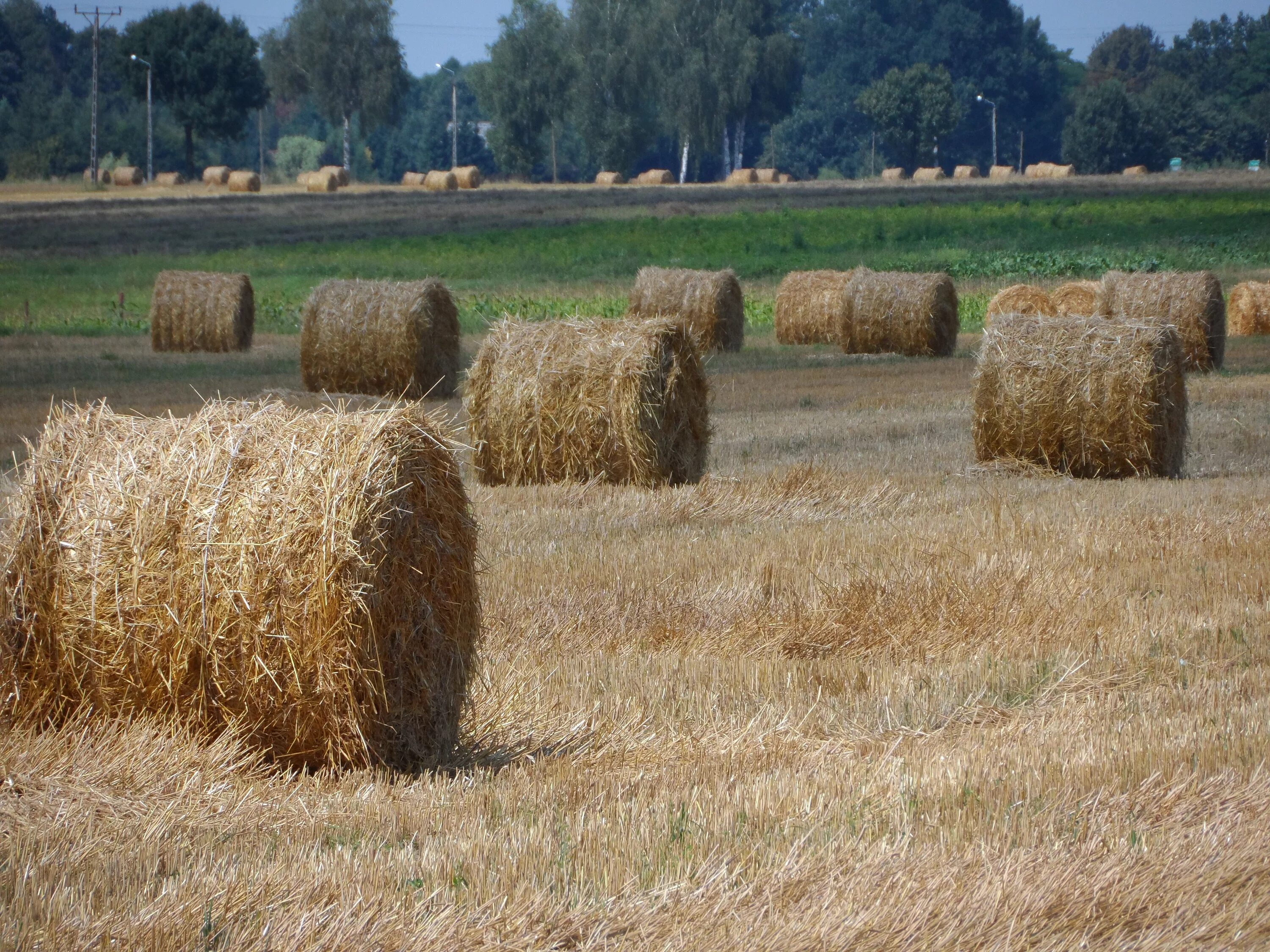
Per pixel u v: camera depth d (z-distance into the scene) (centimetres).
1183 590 3306
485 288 15600
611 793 1988
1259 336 11756
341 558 2102
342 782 2123
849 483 4844
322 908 1524
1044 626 3012
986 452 5578
